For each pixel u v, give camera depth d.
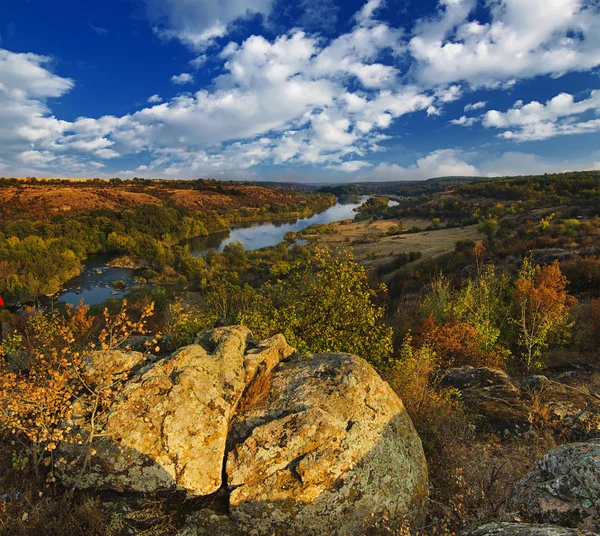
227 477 4.05
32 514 3.77
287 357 6.11
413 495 4.36
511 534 2.78
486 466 5.36
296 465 4.04
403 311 21.56
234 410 4.82
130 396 4.39
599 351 12.65
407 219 110.56
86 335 9.67
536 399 7.20
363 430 4.49
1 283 50.62
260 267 69.00
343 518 3.93
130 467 4.01
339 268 10.16
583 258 24.02
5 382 4.09
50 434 4.11
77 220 101.56
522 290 14.02
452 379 9.03
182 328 10.01
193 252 94.81
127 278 67.44
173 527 3.84
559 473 3.52
